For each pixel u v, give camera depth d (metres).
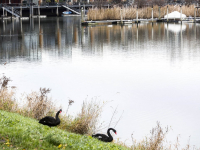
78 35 63.88
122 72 30.84
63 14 131.88
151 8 99.81
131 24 89.44
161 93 23.91
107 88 25.30
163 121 18.38
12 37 60.28
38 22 97.12
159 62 35.38
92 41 55.19
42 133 11.42
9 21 101.56
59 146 10.23
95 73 30.50
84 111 15.70
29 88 24.91
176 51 42.94
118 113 19.52
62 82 27.09
